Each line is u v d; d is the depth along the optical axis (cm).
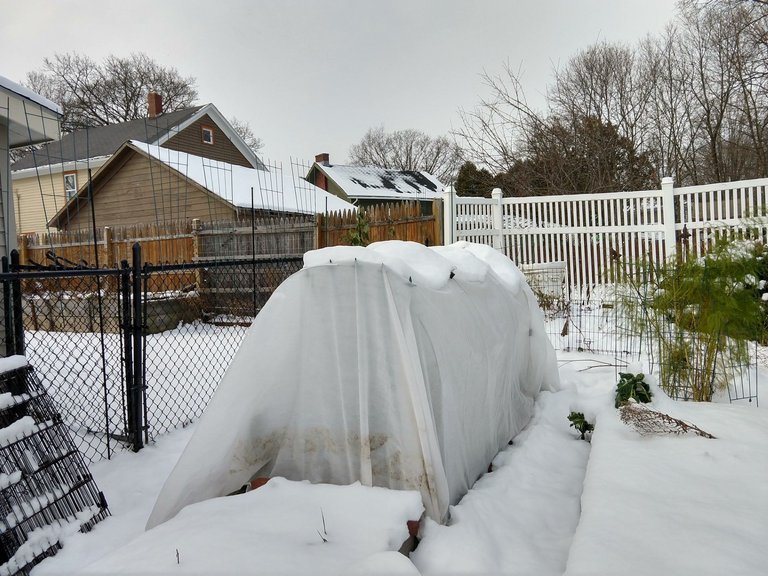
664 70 1540
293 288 229
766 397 355
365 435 220
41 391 244
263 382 230
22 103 505
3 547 200
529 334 387
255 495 212
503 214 776
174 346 702
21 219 1955
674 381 364
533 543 210
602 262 733
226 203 1250
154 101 2083
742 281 344
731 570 149
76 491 239
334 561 165
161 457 329
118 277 353
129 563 165
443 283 251
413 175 3080
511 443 332
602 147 1360
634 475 222
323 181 2736
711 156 1489
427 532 204
